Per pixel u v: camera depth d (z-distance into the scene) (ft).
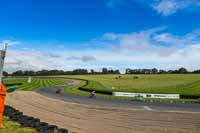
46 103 99.14
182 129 54.03
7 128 29.22
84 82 339.98
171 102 132.36
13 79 296.30
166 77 405.59
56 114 69.51
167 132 50.44
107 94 177.78
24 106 85.46
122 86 271.90
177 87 243.81
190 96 161.17
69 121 57.77
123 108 92.27
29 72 603.67
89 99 130.31
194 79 354.74
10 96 119.96
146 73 559.79
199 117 72.59
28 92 152.35
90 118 64.39
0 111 29.27
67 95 151.43
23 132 27.99
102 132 46.93
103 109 86.33
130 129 51.47
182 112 84.74
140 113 78.95
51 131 29.99
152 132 49.60
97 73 635.25
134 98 152.87
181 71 533.14
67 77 471.21
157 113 80.23
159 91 199.72
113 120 62.39
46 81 341.62
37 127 30.35
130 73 577.84
